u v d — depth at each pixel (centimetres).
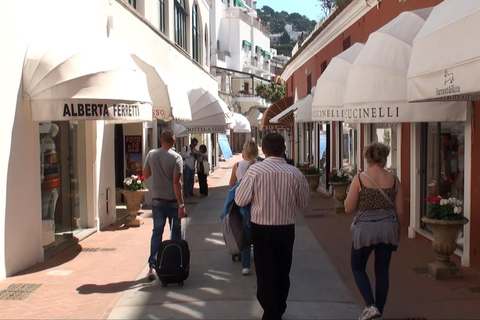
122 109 836
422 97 594
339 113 1112
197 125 1922
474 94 622
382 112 794
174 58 1886
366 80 813
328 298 637
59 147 966
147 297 642
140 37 1406
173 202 718
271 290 516
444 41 551
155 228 716
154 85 1238
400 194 531
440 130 883
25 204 776
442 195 877
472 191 739
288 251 532
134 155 1456
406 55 789
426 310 585
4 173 714
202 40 2667
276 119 2448
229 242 760
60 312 588
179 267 676
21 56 762
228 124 2061
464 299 617
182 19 2205
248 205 591
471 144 741
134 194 1148
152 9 1586
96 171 1082
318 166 1969
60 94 770
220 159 4122
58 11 880
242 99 5266
